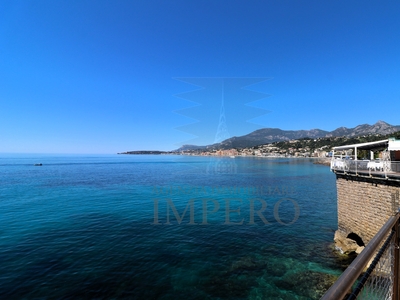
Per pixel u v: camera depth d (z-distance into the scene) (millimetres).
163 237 15781
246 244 14945
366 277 2092
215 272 11609
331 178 52406
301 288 10516
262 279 11133
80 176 54656
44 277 10531
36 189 35844
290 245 14898
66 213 21562
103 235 15914
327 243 15242
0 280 10188
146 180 45625
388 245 2695
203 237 15977
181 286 10391
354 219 13938
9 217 20188
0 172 65688
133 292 9812
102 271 11227
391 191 11344
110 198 28547
